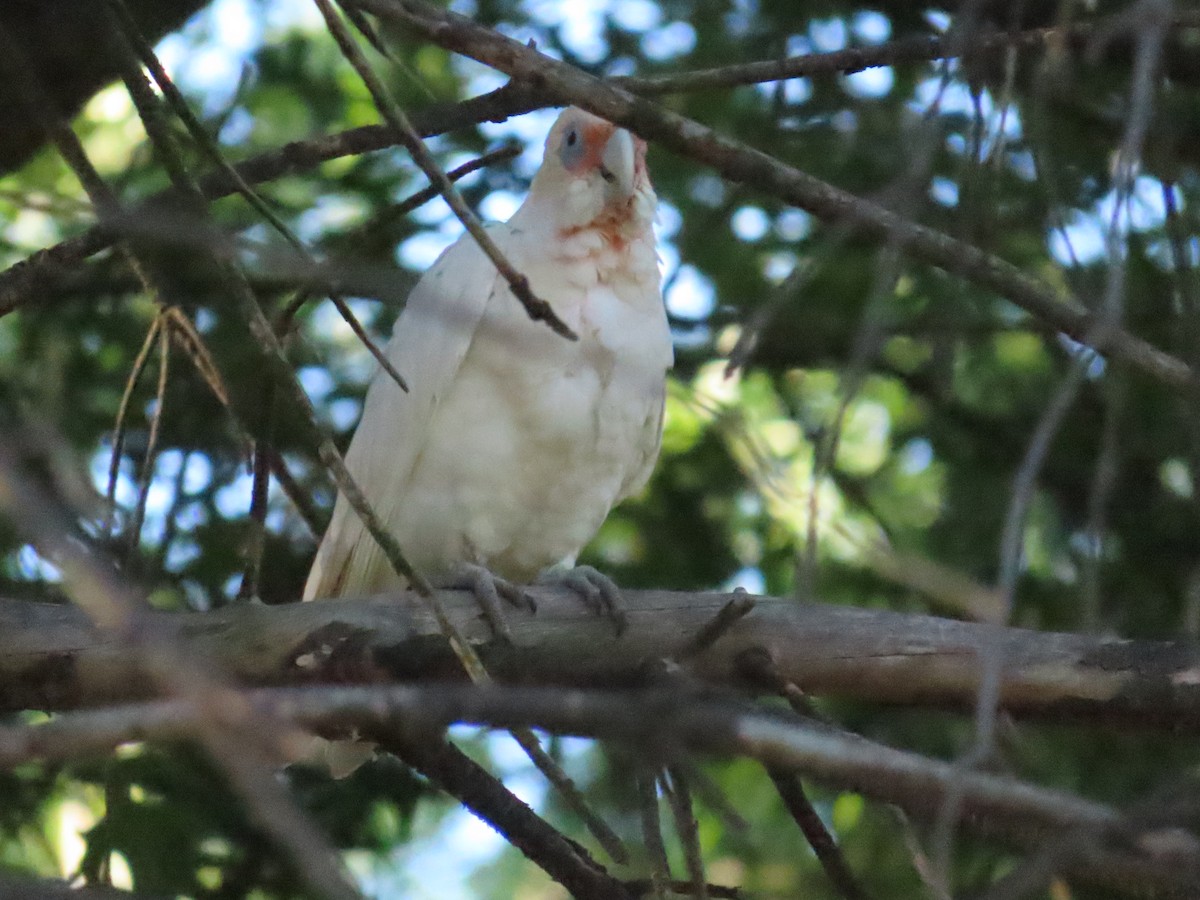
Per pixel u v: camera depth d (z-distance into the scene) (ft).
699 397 40.22
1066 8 21.06
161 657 13.25
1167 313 36.68
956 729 41.83
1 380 40.09
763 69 26.61
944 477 47.11
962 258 23.40
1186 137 37.81
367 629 26.20
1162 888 21.26
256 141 47.14
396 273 20.22
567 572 30.07
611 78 26.63
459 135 44.65
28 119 28.55
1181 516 42.68
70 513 20.99
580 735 22.39
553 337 34.06
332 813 37.52
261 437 26.12
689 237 39.60
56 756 13.97
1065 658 25.90
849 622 26.68
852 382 18.28
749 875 48.21
